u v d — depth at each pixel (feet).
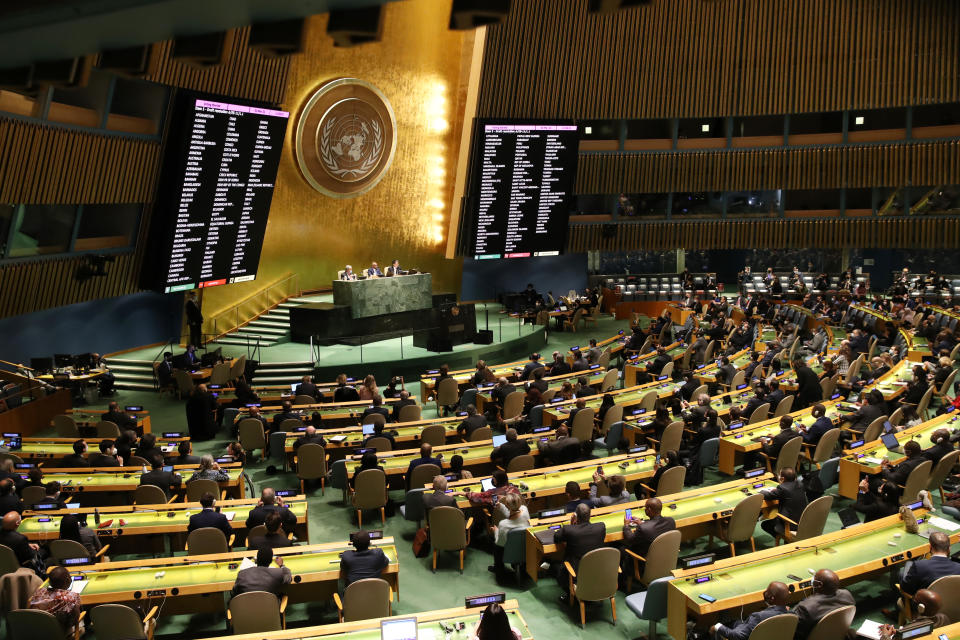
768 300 90.99
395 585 27.53
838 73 84.99
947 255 100.48
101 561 29.25
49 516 31.22
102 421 45.83
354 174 80.07
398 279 75.97
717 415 42.98
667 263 104.94
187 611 26.66
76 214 59.26
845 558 26.05
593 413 44.37
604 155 91.50
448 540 31.45
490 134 74.38
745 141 91.30
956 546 29.94
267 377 63.67
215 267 66.44
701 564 25.49
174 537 33.27
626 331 86.74
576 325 88.07
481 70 82.07
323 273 82.48
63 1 7.39
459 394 58.44
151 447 39.27
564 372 58.39
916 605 24.39
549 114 85.87
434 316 78.23
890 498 32.63
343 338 71.97
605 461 36.86
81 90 57.11
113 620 23.15
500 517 31.04
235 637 21.12
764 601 23.88
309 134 76.54
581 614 26.99
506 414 50.11
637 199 95.14
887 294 97.91
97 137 56.54
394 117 81.20
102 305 67.26
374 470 35.42
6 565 26.50
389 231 84.89
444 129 84.23
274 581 24.72
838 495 38.40
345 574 25.96
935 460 34.65
